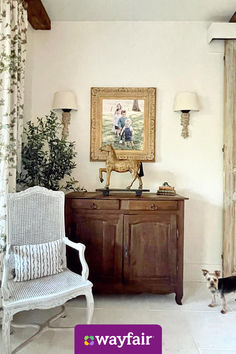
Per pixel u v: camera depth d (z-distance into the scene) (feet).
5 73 7.04
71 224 8.54
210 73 10.27
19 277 6.51
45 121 10.37
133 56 10.33
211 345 6.48
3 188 7.03
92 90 10.28
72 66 10.39
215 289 8.11
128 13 9.80
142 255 8.51
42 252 6.88
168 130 10.35
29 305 5.74
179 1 9.00
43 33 10.39
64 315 7.64
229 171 10.03
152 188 10.37
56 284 6.41
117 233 8.49
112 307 8.24
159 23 10.31
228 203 10.03
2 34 6.98
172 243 8.49
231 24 9.59
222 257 10.15
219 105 10.30
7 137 7.09
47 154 9.57
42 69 10.41
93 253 8.54
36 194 7.22
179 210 8.46
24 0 8.27
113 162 9.12
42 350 6.22
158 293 8.51
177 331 7.02
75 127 10.41
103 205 8.46
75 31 10.37
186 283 10.21
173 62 10.31
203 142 10.32
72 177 10.42
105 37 10.35
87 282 6.57
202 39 10.27
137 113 10.27
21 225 6.95
